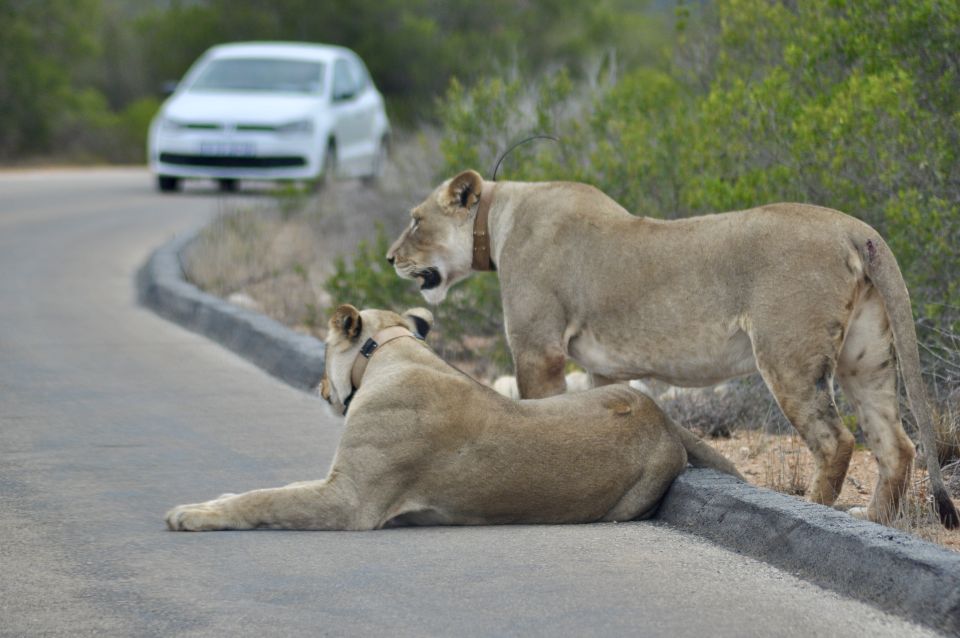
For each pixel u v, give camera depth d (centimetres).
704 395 1325
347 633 721
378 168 3544
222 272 2122
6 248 2498
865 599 777
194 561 845
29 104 5994
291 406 1355
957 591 732
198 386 1443
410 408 929
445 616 747
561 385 1080
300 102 3266
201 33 6588
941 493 939
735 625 736
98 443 1180
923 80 1435
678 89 1934
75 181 4150
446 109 1991
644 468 949
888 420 981
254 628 728
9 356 1571
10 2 5953
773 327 948
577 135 1828
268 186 3728
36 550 868
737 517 891
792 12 1812
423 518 941
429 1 5538
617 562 849
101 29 7500
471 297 1669
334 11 5506
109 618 743
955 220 1288
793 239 955
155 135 3378
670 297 1003
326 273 2134
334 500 922
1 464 1100
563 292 1064
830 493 946
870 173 1372
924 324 1298
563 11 5191
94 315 1866
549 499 932
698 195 1437
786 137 1435
